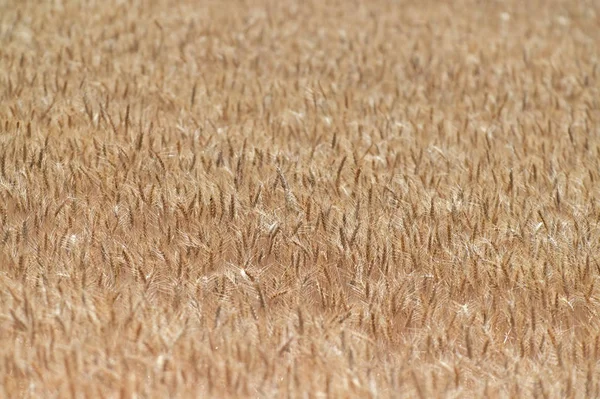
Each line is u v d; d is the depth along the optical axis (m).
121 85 20.06
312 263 12.92
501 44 26.47
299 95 20.05
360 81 21.98
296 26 27.17
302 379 10.53
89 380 10.20
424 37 27.06
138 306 11.21
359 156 16.55
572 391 10.68
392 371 10.55
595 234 14.21
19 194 13.77
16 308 11.20
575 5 32.81
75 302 11.37
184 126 17.72
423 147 17.34
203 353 10.66
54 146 15.96
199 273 12.47
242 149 15.86
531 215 14.26
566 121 20.02
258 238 13.19
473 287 12.66
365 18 29.14
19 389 10.31
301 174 15.20
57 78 20.12
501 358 11.28
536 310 12.18
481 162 16.66
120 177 14.62
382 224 13.75
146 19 26.66
